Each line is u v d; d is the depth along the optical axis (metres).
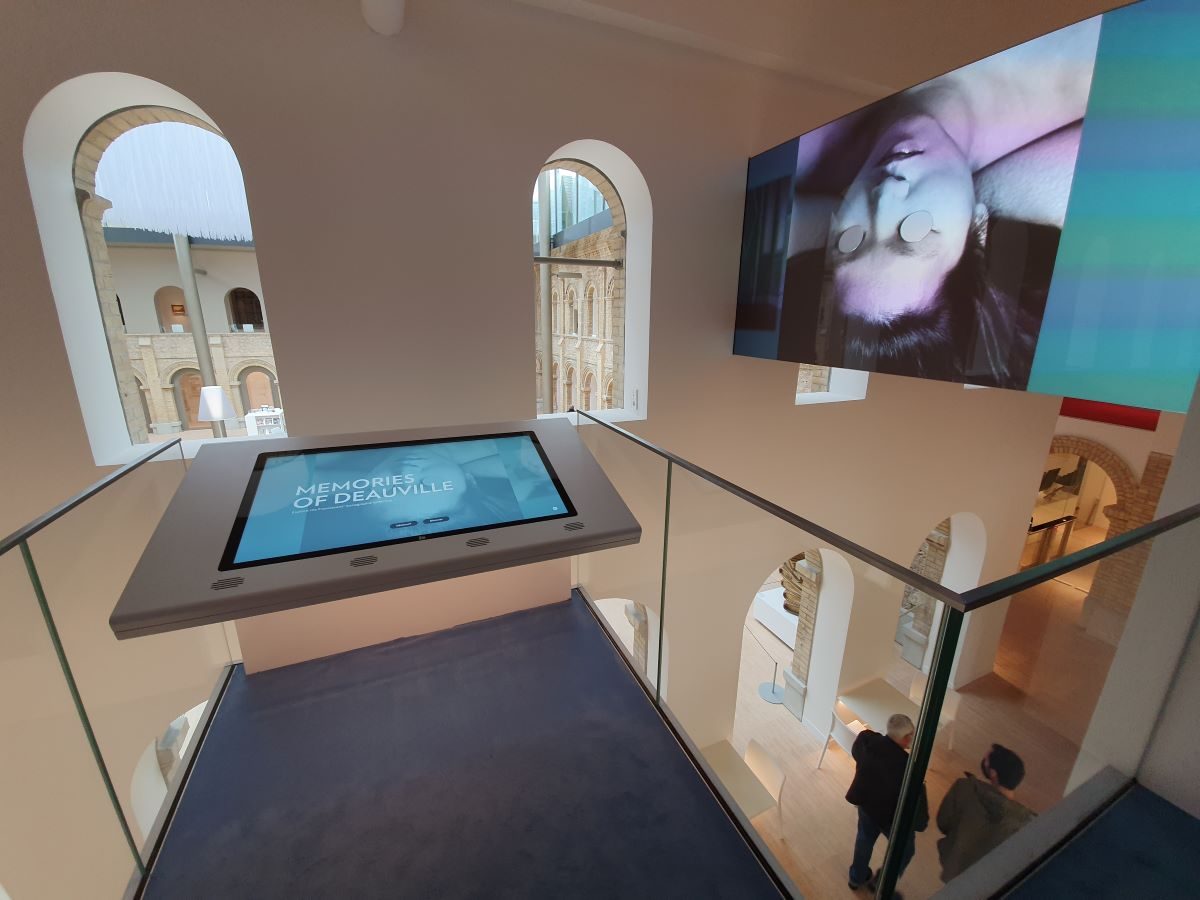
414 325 2.45
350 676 2.28
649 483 3.21
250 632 2.27
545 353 7.77
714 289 3.17
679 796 1.72
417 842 1.57
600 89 2.59
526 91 2.44
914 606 4.51
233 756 1.86
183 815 1.64
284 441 1.79
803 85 3.10
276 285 2.18
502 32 2.34
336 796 1.71
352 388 2.39
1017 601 3.04
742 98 2.95
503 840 1.58
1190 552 1.34
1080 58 1.73
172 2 1.86
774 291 2.97
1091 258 1.78
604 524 1.73
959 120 2.07
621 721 2.03
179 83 1.91
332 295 2.27
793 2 2.80
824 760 4.52
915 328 2.32
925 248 2.24
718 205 3.05
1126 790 1.48
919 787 1.08
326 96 2.11
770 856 1.53
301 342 2.26
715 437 3.41
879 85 3.20
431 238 2.39
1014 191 1.94
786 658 6.19
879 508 4.36
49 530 2.00
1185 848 1.32
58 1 1.75
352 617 2.44
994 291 2.04
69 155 2.05
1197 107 1.52
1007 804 1.51
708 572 3.62
